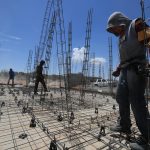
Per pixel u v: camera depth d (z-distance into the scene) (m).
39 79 9.95
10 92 11.18
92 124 4.30
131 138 3.29
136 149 2.81
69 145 3.06
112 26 3.27
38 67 9.99
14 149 2.92
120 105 3.38
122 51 3.17
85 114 5.53
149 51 2.75
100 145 3.07
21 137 3.41
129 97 3.07
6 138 3.38
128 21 3.23
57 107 6.62
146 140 2.87
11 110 5.87
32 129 3.90
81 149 2.92
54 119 4.75
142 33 2.85
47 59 10.20
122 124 3.45
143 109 2.90
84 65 10.91
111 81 13.80
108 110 6.37
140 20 2.96
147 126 2.86
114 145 3.05
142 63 2.94
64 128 3.96
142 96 2.93
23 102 7.45
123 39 3.15
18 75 29.12
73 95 11.60
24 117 4.98
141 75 2.89
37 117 4.97
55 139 3.06
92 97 10.62
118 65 3.38
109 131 3.72
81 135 3.53
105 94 12.89
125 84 3.23
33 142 3.20
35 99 8.51
